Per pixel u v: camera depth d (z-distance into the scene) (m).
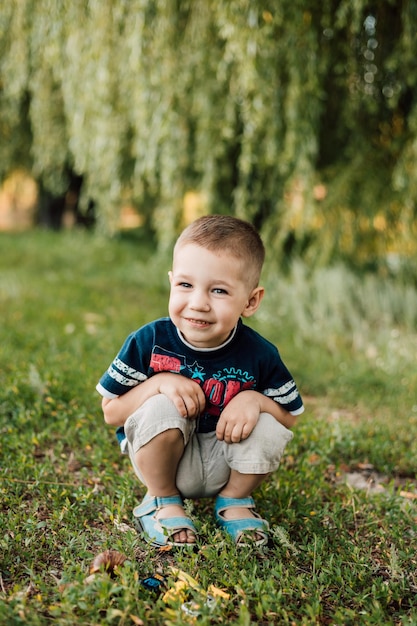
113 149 7.62
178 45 6.37
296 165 6.63
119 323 5.88
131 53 6.16
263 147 6.71
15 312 6.00
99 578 1.89
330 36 6.10
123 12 6.18
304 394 4.52
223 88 6.68
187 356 2.26
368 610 1.93
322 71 6.07
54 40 6.75
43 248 10.91
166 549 2.19
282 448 2.29
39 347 4.77
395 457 3.27
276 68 5.99
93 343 4.96
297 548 2.29
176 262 2.21
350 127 6.84
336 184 6.93
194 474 2.34
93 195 8.89
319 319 6.32
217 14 5.88
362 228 7.11
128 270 9.26
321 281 6.70
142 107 6.66
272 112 6.17
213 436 2.35
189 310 2.16
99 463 2.87
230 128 6.64
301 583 1.98
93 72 6.77
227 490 2.38
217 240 2.16
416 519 2.59
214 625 1.83
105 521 2.42
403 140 6.61
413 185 6.32
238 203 7.18
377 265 7.30
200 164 7.21
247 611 1.77
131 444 2.29
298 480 2.82
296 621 1.84
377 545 2.35
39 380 3.61
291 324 6.43
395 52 5.91
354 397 4.45
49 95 8.87
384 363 5.16
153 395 2.24
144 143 7.02
